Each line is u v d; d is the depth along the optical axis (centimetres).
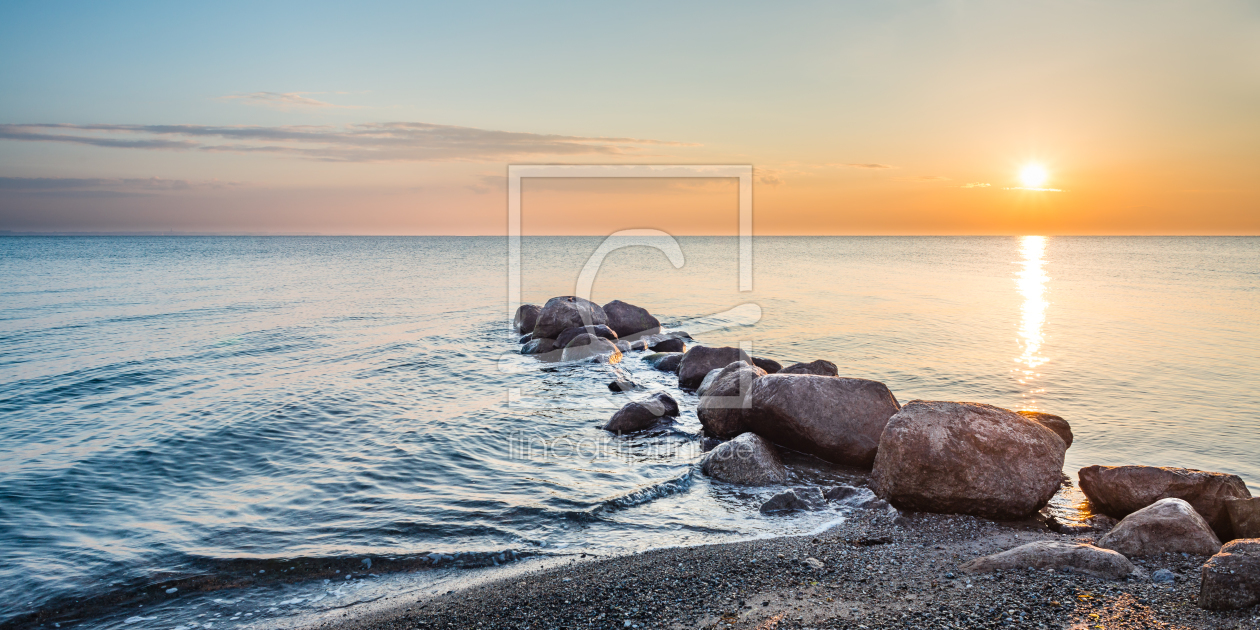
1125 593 597
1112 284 4994
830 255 10738
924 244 18875
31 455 1141
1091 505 925
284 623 620
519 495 963
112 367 1894
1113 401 1534
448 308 3478
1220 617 538
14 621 633
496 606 631
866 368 1919
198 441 1212
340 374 1842
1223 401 1527
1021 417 938
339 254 10869
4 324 2753
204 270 6531
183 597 676
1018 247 15775
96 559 759
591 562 739
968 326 2759
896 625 554
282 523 862
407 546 789
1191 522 711
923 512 895
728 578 678
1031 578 641
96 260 8244
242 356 2108
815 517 886
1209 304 3559
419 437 1252
